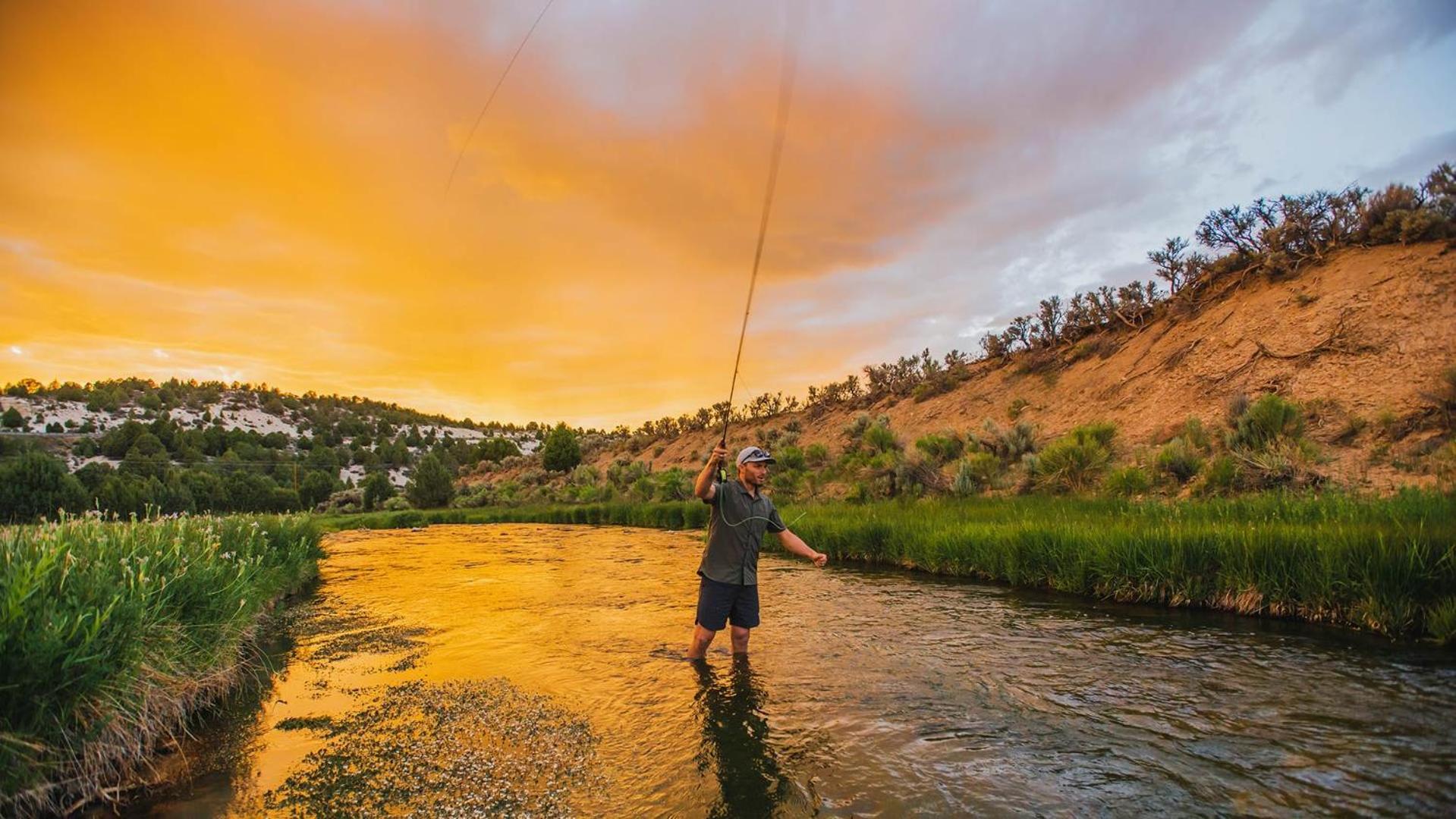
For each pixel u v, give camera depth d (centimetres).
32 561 362
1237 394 1555
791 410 4334
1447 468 1001
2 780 268
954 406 2745
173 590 435
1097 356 2369
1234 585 655
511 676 482
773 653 529
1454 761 298
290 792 302
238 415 19825
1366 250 1706
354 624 698
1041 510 1202
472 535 2228
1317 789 279
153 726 353
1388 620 531
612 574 1066
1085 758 319
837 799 284
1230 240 2091
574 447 5491
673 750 340
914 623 630
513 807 283
